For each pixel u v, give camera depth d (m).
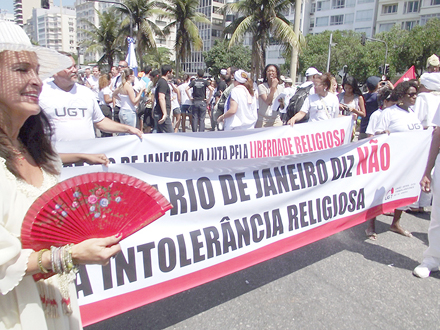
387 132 4.10
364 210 3.82
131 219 1.26
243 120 5.51
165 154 3.78
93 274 2.22
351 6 63.47
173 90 11.46
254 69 22.23
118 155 3.50
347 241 4.13
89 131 3.44
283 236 3.14
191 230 2.60
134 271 2.36
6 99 1.21
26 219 1.13
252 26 21.58
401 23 56.62
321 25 67.94
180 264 2.55
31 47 1.20
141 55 37.66
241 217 2.86
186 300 2.90
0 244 1.06
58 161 1.54
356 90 6.50
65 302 1.38
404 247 4.04
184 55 36.91
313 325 2.64
